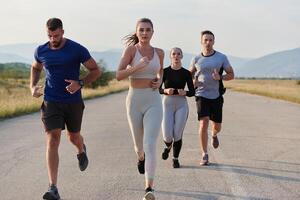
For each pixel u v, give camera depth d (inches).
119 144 441.4
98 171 315.3
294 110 917.2
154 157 243.0
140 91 252.7
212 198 247.4
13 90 1774.1
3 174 306.0
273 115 786.8
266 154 382.3
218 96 336.8
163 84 329.4
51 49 249.3
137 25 250.8
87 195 252.8
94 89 2185.0
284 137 490.6
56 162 248.1
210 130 544.1
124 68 250.2
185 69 324.2
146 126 249.9
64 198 246.7
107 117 744.3
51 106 249.8
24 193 256.8
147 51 252.5
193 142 454.3
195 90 334.6
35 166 332.8
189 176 299.9
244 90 2306.8
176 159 327.3
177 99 325.1
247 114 808.3
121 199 245.0
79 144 270.5
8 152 393.1
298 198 247.3
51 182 244.4
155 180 288.4
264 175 303.0
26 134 520.4
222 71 335.9
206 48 331.9
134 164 340.2
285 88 2522.1
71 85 245.4
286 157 367.9
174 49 322.3
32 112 861.8
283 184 278.5
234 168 325.1
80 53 249.9
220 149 407.8
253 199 245.6
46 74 253.1
